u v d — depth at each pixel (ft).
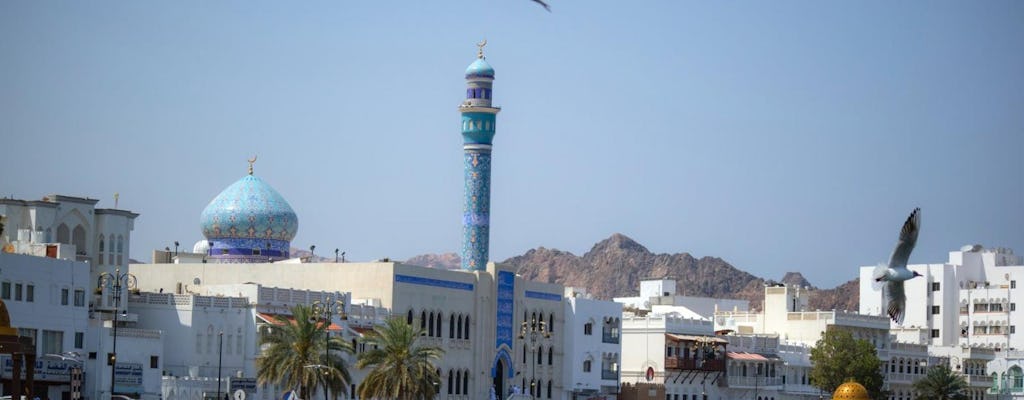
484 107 621.31
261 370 469.57
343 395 523.70
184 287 548.72
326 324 474.49
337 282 567.18
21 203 508.53
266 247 607.78
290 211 612.29
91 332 464.24
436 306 581.12
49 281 452.35
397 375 492.54
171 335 500.33
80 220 520.83
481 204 621.72
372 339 503.20
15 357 372.58
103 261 523.29
